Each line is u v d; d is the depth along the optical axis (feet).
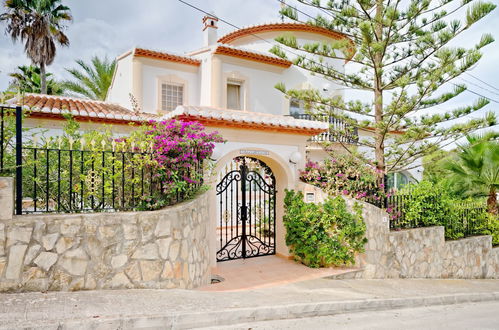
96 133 19.38
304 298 18.21
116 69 53.21
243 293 18.80
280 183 30.58
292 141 29.71
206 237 21.45
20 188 14.38
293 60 37.09
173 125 19.71
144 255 15.70
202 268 20.33
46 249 13.99
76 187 16.38
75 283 14.35
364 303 18.61
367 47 33.88
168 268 16.30
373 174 30.17
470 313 19.76
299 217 27.68
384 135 36.40
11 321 11.21
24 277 13.62
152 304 13.87
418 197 31.96
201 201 19.98
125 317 12.28
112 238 15.10
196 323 13.53
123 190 16.60
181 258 16.94
